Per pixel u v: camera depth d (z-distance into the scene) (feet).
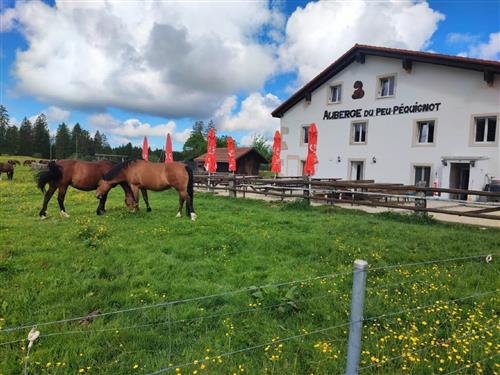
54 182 28.81
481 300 13.24
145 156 77.82
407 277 15.46
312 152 50.93
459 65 59.06
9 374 8.54
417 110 65.98
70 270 15.71
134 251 18.76
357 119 75.10
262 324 11.34
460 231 26.32
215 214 31.32
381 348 9.86
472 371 9.21
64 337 10.07
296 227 26.58
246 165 133.90
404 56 65.51
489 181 57.11
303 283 14.30
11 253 18.01
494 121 57.72
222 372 8.80
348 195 48.24
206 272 15.94
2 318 11.03
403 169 68.33
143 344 9.98
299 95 84.12
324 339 10.43
